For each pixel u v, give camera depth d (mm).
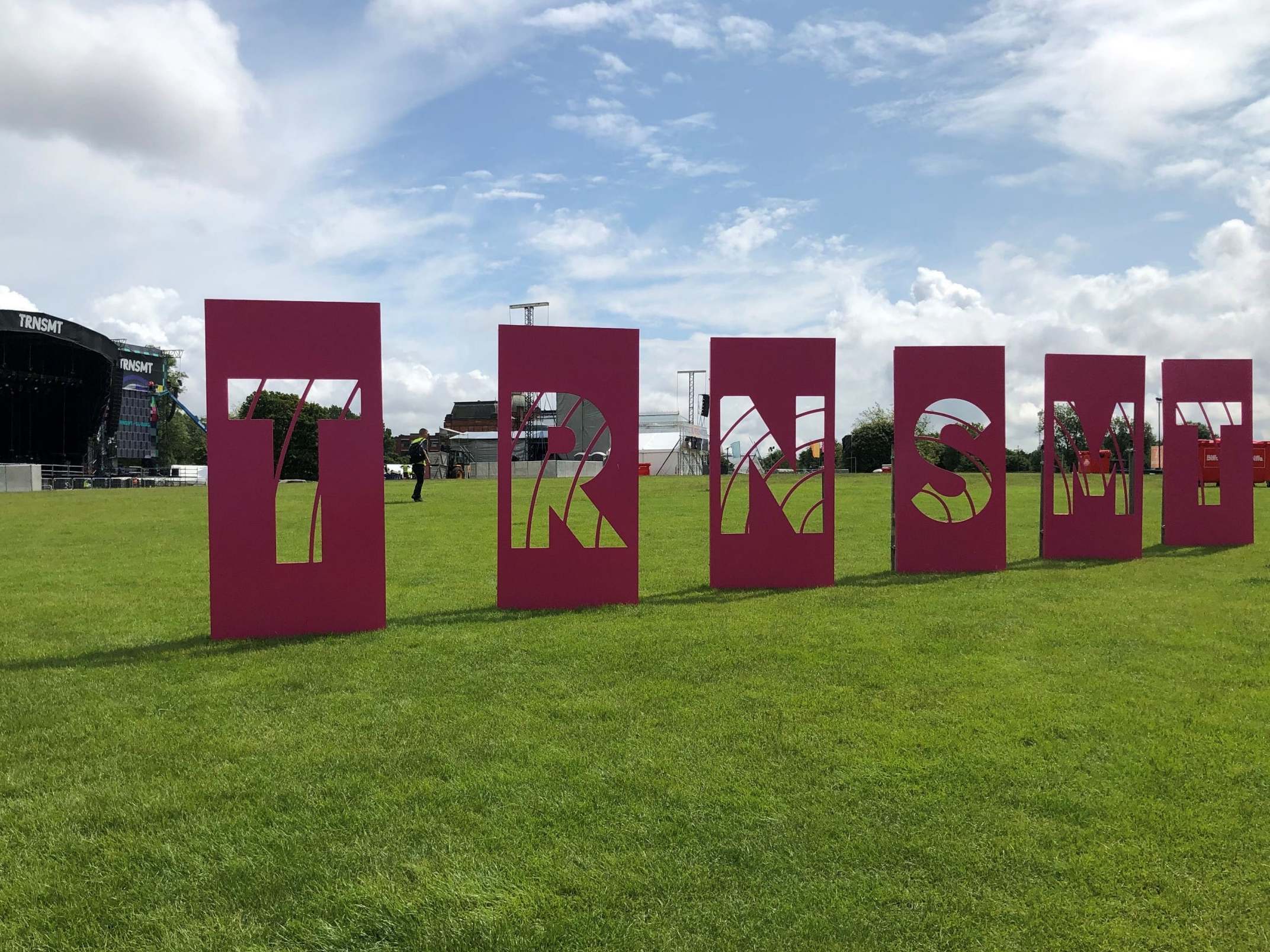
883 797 3518
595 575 8250
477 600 8461
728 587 9297
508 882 2869
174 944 2564
